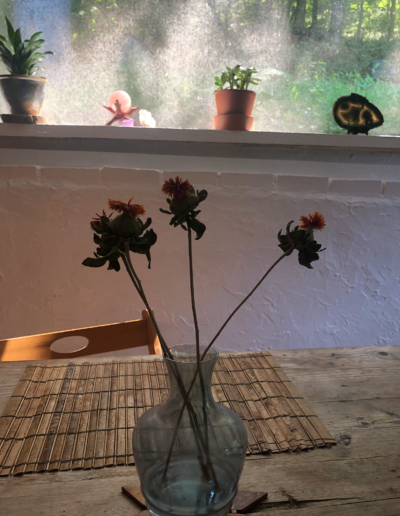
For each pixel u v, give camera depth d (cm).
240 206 174
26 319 171
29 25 171
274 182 174
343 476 63
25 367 94
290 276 181
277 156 175
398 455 68
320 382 91
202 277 177
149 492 51
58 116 178
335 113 178
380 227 181
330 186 177
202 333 182
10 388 84
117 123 175
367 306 188
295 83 187
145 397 82
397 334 193
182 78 182
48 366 94
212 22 179
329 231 179
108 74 178
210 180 171
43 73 175
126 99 172
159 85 181
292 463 66
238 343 184
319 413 79
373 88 191
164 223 171
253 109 187
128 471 63
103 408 78
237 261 177
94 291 173
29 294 170
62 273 170
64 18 172
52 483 60
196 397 51
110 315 176
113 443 68
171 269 175
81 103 179
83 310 174
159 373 92
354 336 191
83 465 63
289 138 169
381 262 184
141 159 169
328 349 109
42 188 164
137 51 178
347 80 189
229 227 174
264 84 185
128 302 175
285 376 93
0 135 158
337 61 187
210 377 52
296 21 182
